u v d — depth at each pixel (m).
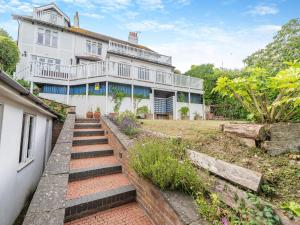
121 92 12.25
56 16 16.52
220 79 3.80
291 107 3.40
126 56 15.55
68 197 3.08
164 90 14.35
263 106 3.64
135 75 12.95
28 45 14.56
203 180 2.34
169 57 18.66
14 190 3.46
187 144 3.66
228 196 2.09
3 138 2.96
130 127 5.61
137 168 3.02
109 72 11.70
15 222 3.51
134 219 2.80
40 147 5.72
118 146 4.75
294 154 2.89
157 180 2.49
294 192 1.98
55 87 12.59
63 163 3.85
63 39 16.23
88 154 4.98
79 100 12.54
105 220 2.77
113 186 3.57
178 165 2.57
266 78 3.48
